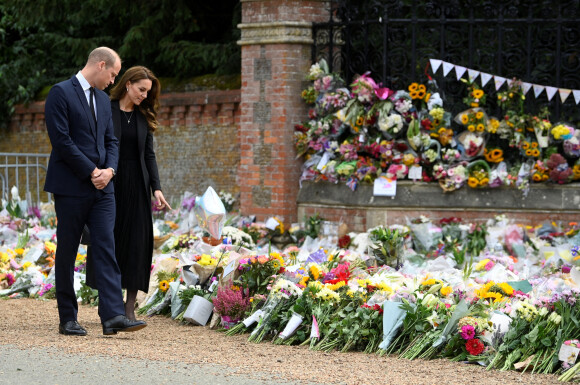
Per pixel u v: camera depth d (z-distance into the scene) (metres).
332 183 14.30
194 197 16.12
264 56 14.71
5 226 13.96
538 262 11.52
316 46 14.67
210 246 10.16
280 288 8.10
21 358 6.82
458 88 14.51
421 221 13.41
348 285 8.25
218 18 21.84
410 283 8.27
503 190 13.70
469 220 13.63
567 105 14.05
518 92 13.72
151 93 8.59
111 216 7.99
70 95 7.88
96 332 8.25
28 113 22.72
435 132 13.78
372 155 14.18
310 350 7.51
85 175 7.79
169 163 19.72
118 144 8.25
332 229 14.08
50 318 9.06
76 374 6.30
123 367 6.56
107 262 7.90
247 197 14.99
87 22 23.16
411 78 13.97
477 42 15.48
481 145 13.72
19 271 11.15
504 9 14.48
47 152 22.42
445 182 13.62
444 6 13.96
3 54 24.97
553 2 15.63
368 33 14.48
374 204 13.79
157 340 7.87
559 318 7.01
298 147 14.56
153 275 9.95
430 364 6.99
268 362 6.93
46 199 22.39
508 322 7.25
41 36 24.55
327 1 14.75
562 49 14.51
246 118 14.95
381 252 9.98
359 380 6.33
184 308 9.09
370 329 7.55
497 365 6.93
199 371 6.49
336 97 14.01
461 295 8.06
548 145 13.83
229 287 8.70
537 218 13.59
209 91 18.98
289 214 14.63
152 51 21.30
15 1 21.72
